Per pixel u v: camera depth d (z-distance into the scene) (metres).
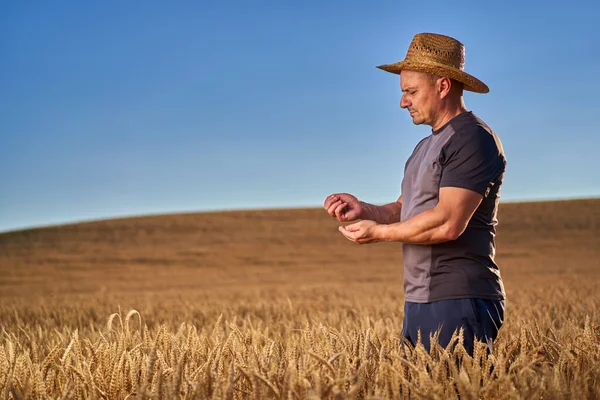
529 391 2.84
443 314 3.54
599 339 4.06
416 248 3.64
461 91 3.72
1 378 3.24
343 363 2.93
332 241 47.56
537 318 7.66
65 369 3.32
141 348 3.97
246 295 19.42
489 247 3.64
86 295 22.25
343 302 13.80
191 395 2.84
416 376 2.93
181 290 25.11
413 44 3.73
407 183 3.82
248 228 52.69
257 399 2.77
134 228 52.94
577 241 45.09
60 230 52.66
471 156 3.45
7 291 28.70
